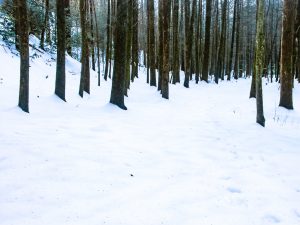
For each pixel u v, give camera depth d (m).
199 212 5.02
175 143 8.77
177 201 5.34
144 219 4.74
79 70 22.56
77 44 28.19
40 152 6.89
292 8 13.80
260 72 11.17
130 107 14.33
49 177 5.88
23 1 9.77
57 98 12.85
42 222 4.52
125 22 12.91
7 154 6.60
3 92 11.84
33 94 12.88
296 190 5.98
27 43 10.12
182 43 36.81
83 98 15.17
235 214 5.00
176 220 4.76
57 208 4.92
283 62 14.26
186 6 27.33
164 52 17.89
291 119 12.88
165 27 17.75
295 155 8.09
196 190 5.79
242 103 17.39
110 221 4.64
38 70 17.50
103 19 30.80
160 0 21.28
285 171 6.96
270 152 8.30
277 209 5.20
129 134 9.35
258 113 11.41
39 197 5.20
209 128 10.86
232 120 12.38
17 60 17.09
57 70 12.92
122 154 7.40
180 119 12.45
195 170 6.80
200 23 34.47
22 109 10.26
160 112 13.95
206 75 30.45
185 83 25.80
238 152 8.21
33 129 8.58
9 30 19.08
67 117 10.75
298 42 21.95
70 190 5.50
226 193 5.74
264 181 6.33
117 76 13.10
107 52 23.22
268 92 20.66
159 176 6.38
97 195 5.41
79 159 6.79
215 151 8.20
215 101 18.78
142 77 30.94
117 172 6.38
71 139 8.10
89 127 9.60
